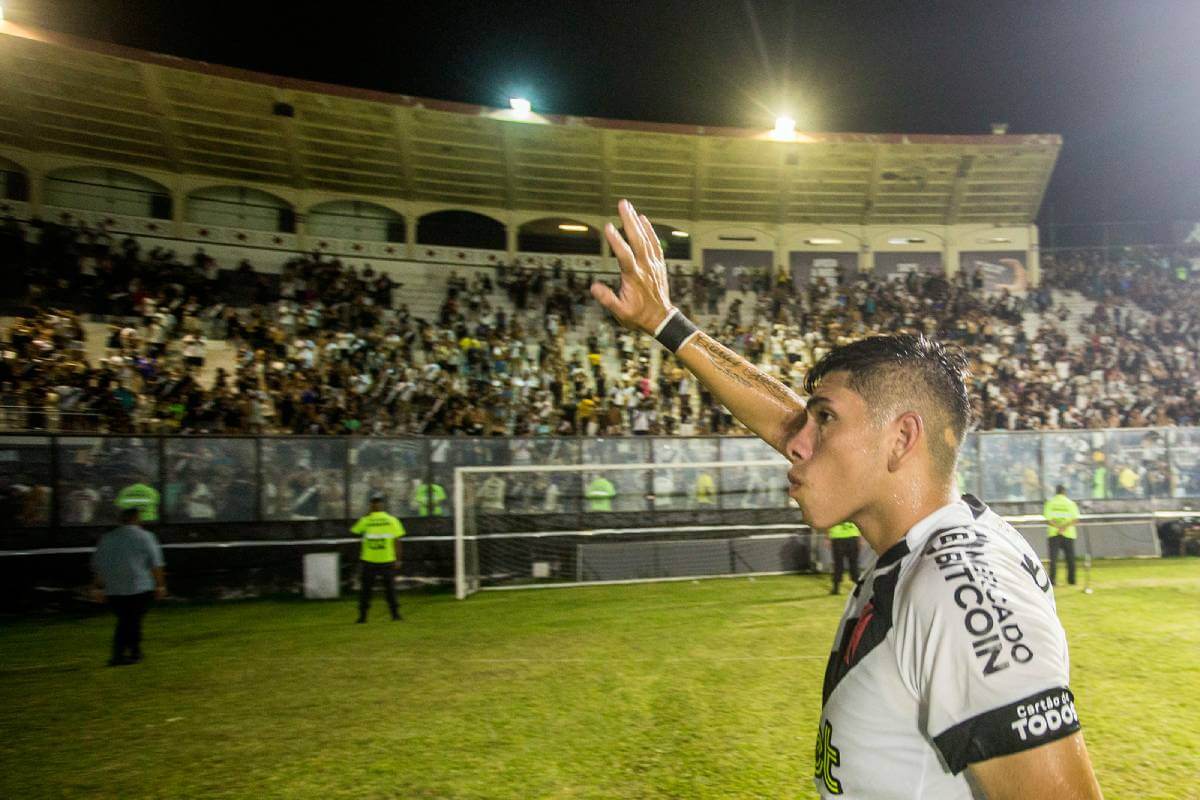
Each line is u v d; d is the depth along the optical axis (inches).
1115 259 1309.1
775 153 1211.9
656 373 999.6
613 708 316.2
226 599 645.9
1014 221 1315.2
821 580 685.3
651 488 740.7
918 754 46.5
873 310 1138.7
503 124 1130.0
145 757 270.8
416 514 698.2
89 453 627.8
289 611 580.4
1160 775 240.2
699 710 311.1
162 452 644.7
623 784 239.3
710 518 743.7
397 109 1087.0
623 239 79.7
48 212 1000.2
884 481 53.2
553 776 246.7
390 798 233.0
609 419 842.8
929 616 45.4
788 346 1054.4
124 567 412.2
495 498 715.4
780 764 252.5
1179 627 454.6
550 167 1194.0
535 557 709.3
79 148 1036.5
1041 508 787.4
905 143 1204.5
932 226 1312.7
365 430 777.6
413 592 669.9
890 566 51.1
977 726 42.1
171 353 831.7
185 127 1057.5
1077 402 988.6
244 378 802.8
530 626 497.4
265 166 1122.7
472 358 949.8
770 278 1230.3
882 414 53.1
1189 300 1207.6
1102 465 800.9
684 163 1216.2
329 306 986.1
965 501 56.4
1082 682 340.8
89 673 392.2
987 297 1217.4
